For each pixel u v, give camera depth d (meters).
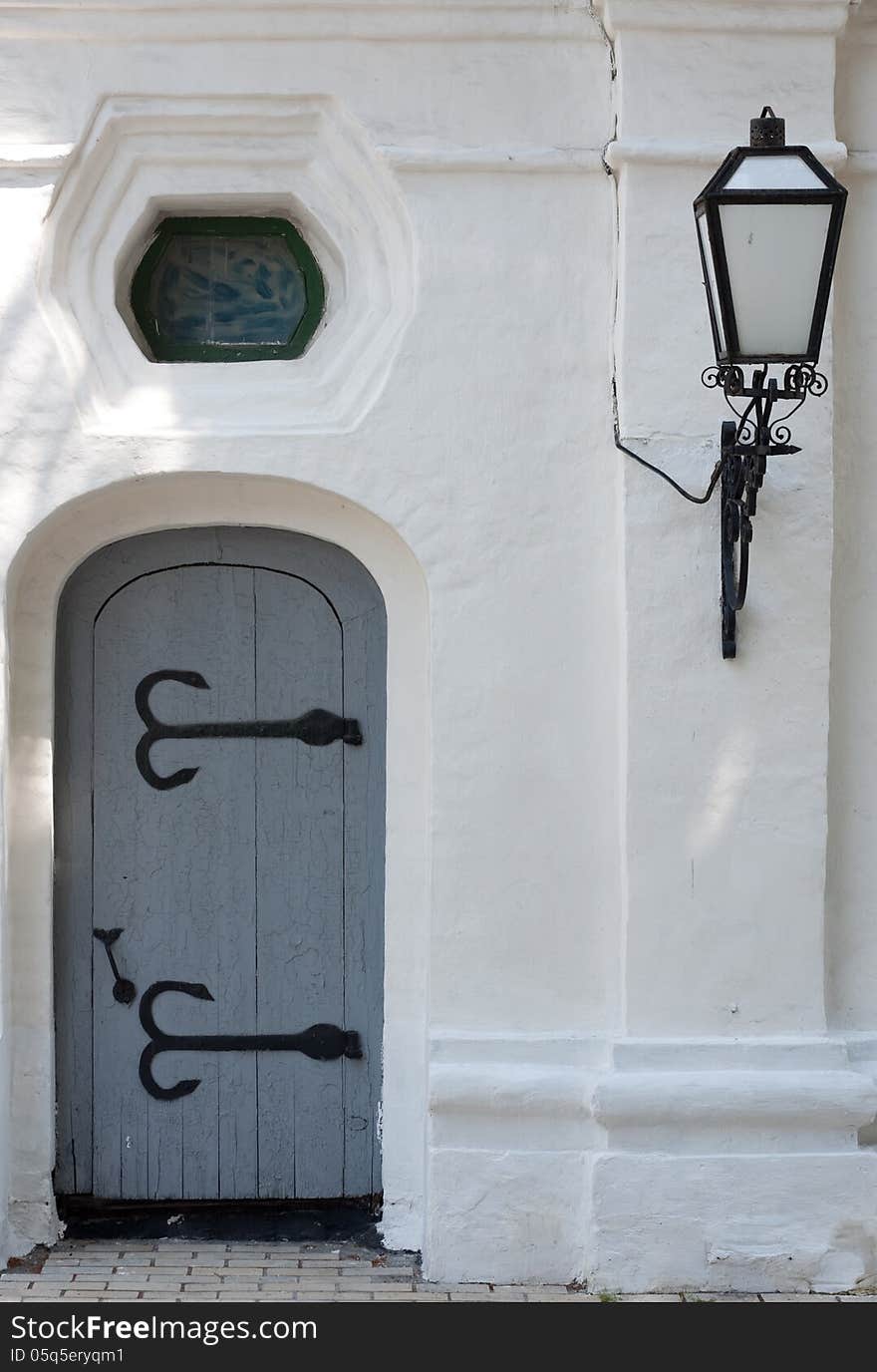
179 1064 5.14
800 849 4.79
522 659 4.80
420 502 4.79
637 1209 4.70
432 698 4.80
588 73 4.81
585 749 4.82
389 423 4.78
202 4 4.71
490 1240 4.76
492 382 4.79
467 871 4.80
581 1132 4.78
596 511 4.81
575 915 4.82
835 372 4.92
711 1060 4.74
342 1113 5.15
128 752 5.11
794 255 4.05
